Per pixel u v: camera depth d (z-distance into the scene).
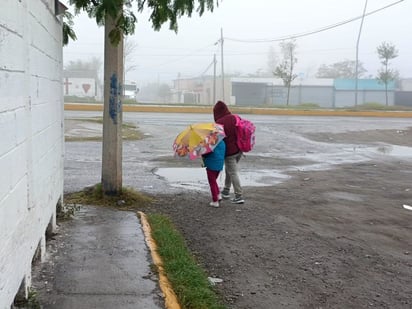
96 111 33.38
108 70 7.42
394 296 4.74
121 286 4.25
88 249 5.19
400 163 14.87
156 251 5.26
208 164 7.85
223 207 7.97
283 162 14.02
